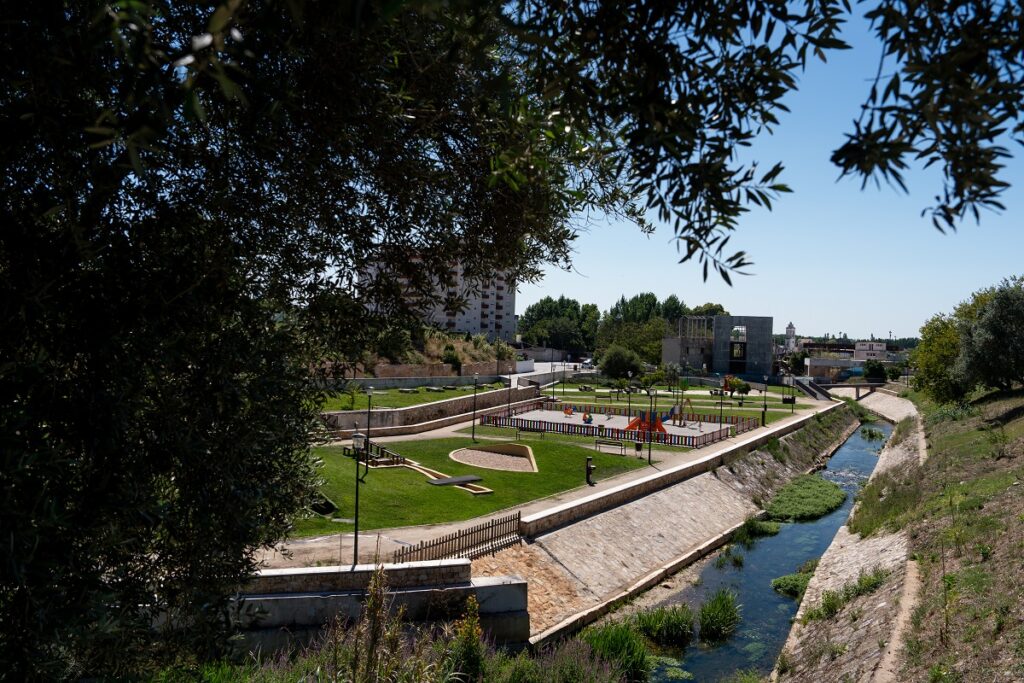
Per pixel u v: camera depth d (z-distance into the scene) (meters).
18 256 3.31
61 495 3.30
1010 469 25.86
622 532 29.36
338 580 16.23
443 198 4.80
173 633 4.55
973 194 2.25
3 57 2.99
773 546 32.34
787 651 19.39
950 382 54.12
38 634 3.06
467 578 17.83
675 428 59.66
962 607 14.52
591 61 2.85
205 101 3.45
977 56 2.12
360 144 4.24
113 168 3.41
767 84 2.58
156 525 3.73
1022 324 44.47
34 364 3.12
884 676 13.56
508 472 36.59
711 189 2.60
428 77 3.98
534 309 171.38
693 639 21.44
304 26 3.05
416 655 7.66
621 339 131.25
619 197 5.39
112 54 2.90
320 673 6.83
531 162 3.49
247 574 4.78
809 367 149.62
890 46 2.32
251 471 4.74
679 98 2.60
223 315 4.14
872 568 21.91
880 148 2.11
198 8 3.38
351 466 32.53
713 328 125.31
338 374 5.12
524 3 2.85
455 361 73.94
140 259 3.65
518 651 17.78
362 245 4.79
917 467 36.50
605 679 14.41
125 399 3.47
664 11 2.57
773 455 50.34
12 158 3.16
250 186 4.07
